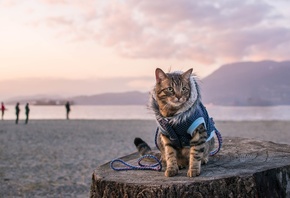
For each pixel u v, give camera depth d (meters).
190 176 1.46
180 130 1.50
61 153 6.11
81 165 4.96
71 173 4.44
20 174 4.39
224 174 1.45
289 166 1.54
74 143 7.61
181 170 1.61
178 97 1.48
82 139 8.41
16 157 5.67
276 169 1.49
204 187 1.36
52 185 3.85
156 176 1.52
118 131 10.59
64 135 9.34
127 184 1.42
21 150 6.48
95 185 1.56
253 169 1.49
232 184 1.38
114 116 30.58
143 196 1.38
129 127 12.23
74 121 15.47
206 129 1.59
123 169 1.67
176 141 1.54
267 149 1.92
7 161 5.29
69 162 5.20
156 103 1.57
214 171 1.51
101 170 1.68
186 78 1.54
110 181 1.47
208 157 1.76
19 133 9.83
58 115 33.31
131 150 6.48
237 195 1.38
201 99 1.58
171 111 1.52
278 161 1.63
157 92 1.56
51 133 9.88
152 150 2.06
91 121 15.56
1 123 13.70
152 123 14.38
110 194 1.47
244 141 2.18
